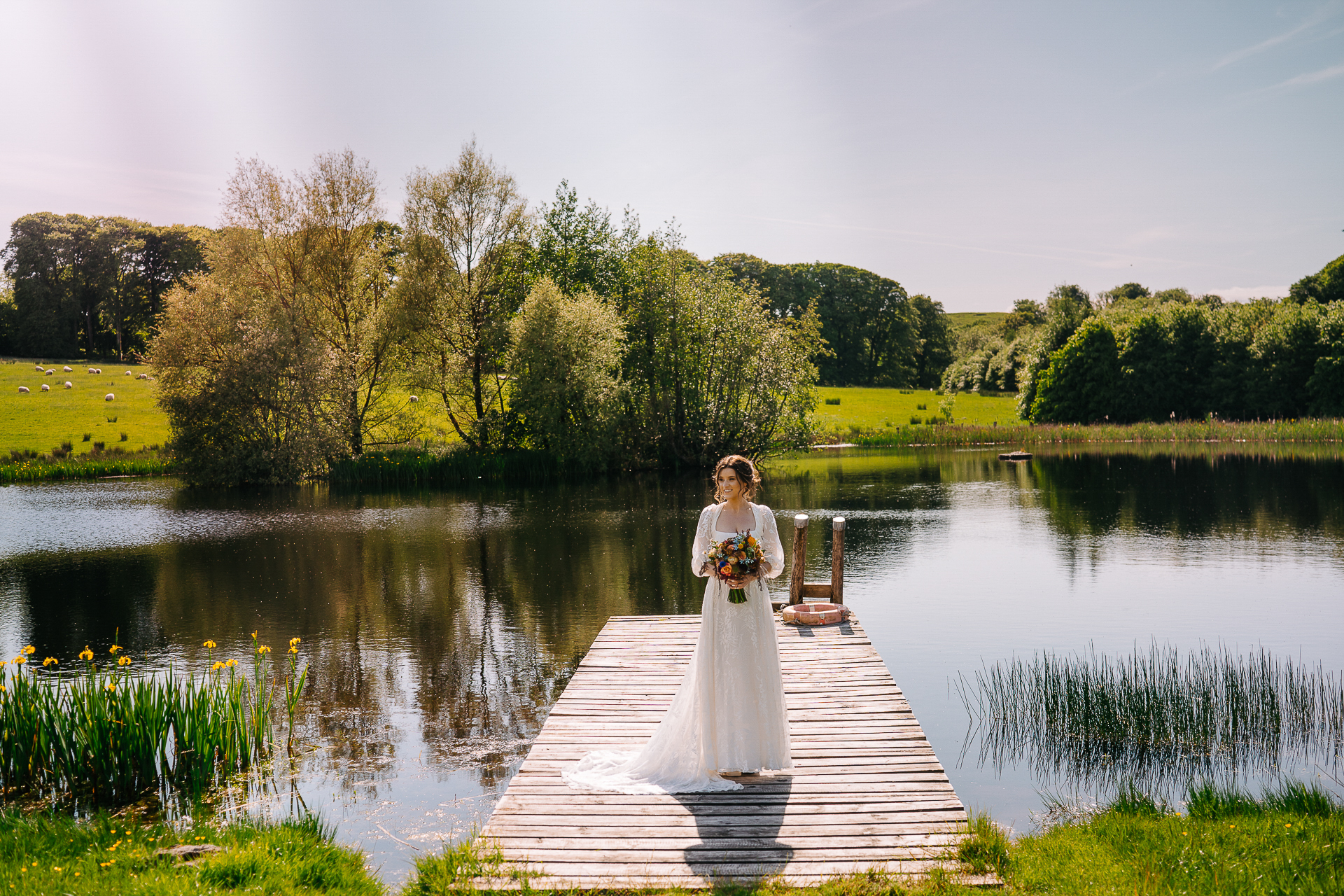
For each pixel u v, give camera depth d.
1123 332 57.94
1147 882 4.68
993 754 8.30
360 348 37.06
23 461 38.69
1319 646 11.69
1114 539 20.19
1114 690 9.36
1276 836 5.47
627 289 40.69
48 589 16.20
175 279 76.19
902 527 22.25
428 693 10.26
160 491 32.19
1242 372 54.72
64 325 75.12
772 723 6.02
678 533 21.47
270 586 16.20
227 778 7.75
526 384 35.97
